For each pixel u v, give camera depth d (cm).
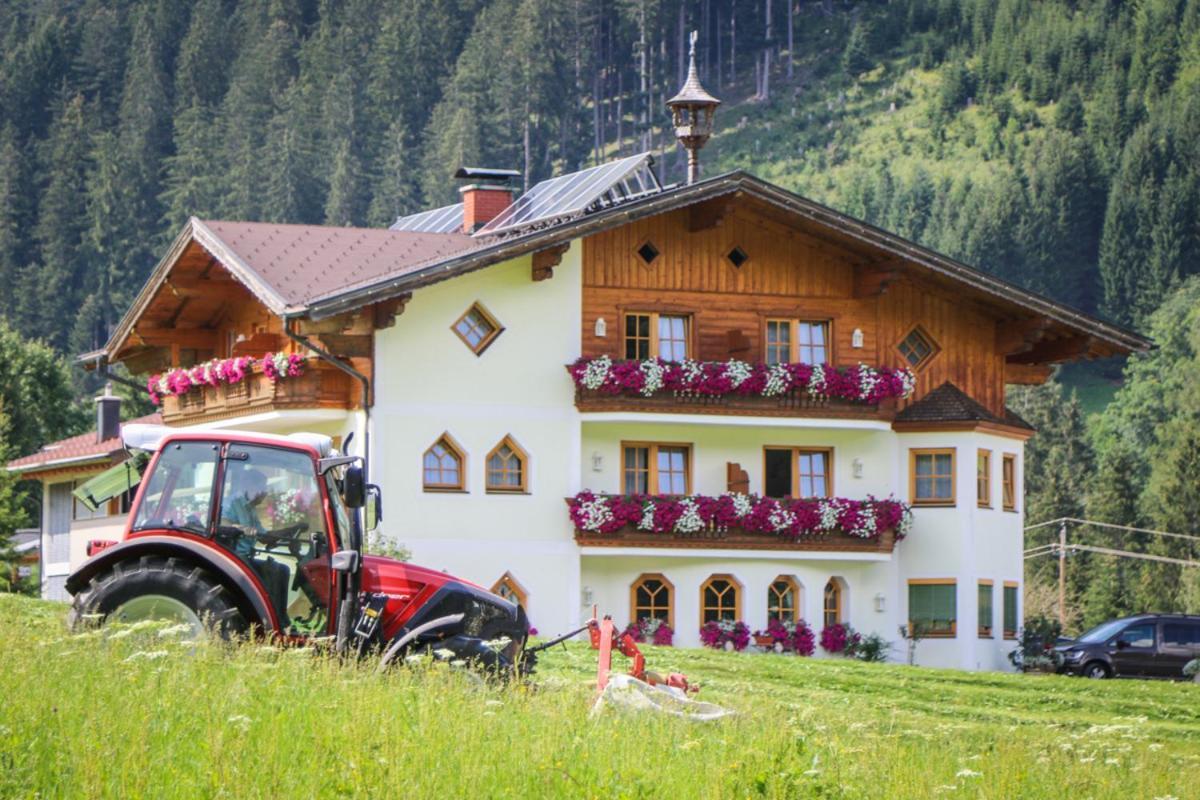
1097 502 10694
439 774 1344
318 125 17738
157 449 1923
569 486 4341
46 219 15875
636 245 4456
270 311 4319
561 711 1691
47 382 8456
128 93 18250
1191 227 16575
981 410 4647
